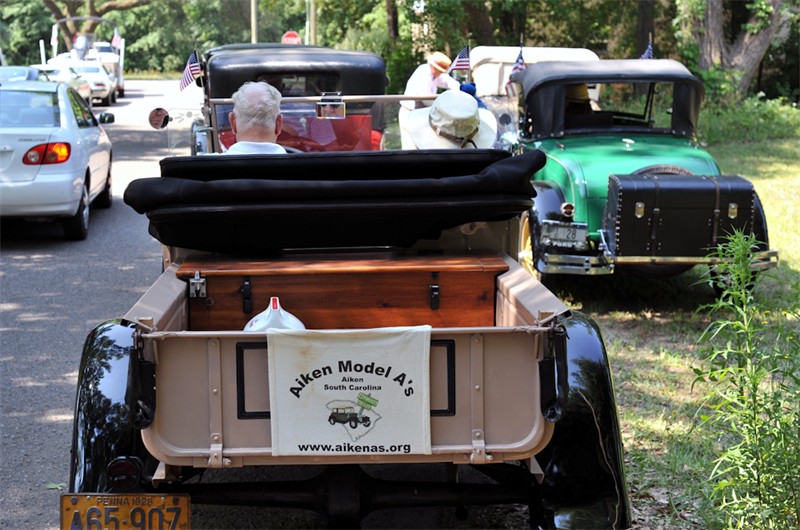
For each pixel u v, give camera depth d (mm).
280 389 3150
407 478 4719
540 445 3195
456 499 3555
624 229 7473
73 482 3400
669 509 4363
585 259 7695
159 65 69812
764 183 14758
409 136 6664
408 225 4148
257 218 3930
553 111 9016
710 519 4066
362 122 6855
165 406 3156
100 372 3533
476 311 4129
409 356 3154
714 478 4418
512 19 28641
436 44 23453
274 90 4953
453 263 4117
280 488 3521
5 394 6023
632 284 9102
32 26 67062
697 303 8492
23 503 4504
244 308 4020
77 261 9984
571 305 8383
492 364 3189
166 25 68562
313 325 4074
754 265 7414
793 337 3977
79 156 10664
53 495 4602
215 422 3162
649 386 6133
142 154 19344
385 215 4004
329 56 8430
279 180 3955
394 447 3188
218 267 4043
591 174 7969
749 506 3771
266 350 3156
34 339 7227
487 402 3199
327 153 4035
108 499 3246
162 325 3361
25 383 6238
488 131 6820
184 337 3119
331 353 3143
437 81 10312
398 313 4102
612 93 9164
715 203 7438
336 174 4062
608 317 8016
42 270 9562
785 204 12859
